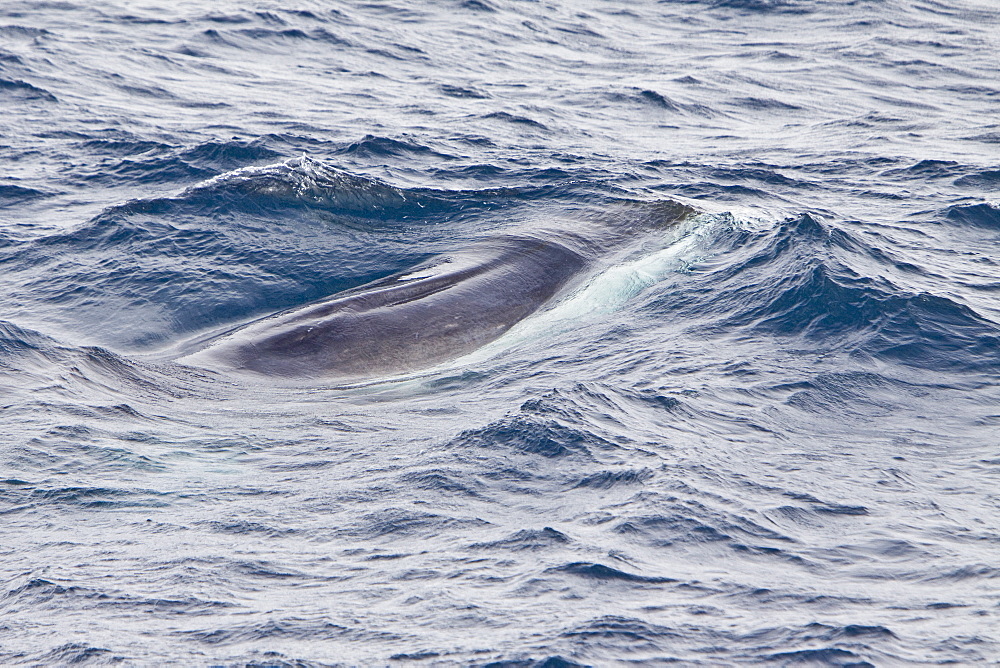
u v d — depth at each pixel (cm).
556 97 13275
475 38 17050
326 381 5484
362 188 8012
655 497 3856
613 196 8288
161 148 9919
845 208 8475
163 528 3744
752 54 16662
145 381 5281
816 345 5606
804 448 4450
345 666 2820
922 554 3559
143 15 16488
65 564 3456
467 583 3278
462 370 5600
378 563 3444
